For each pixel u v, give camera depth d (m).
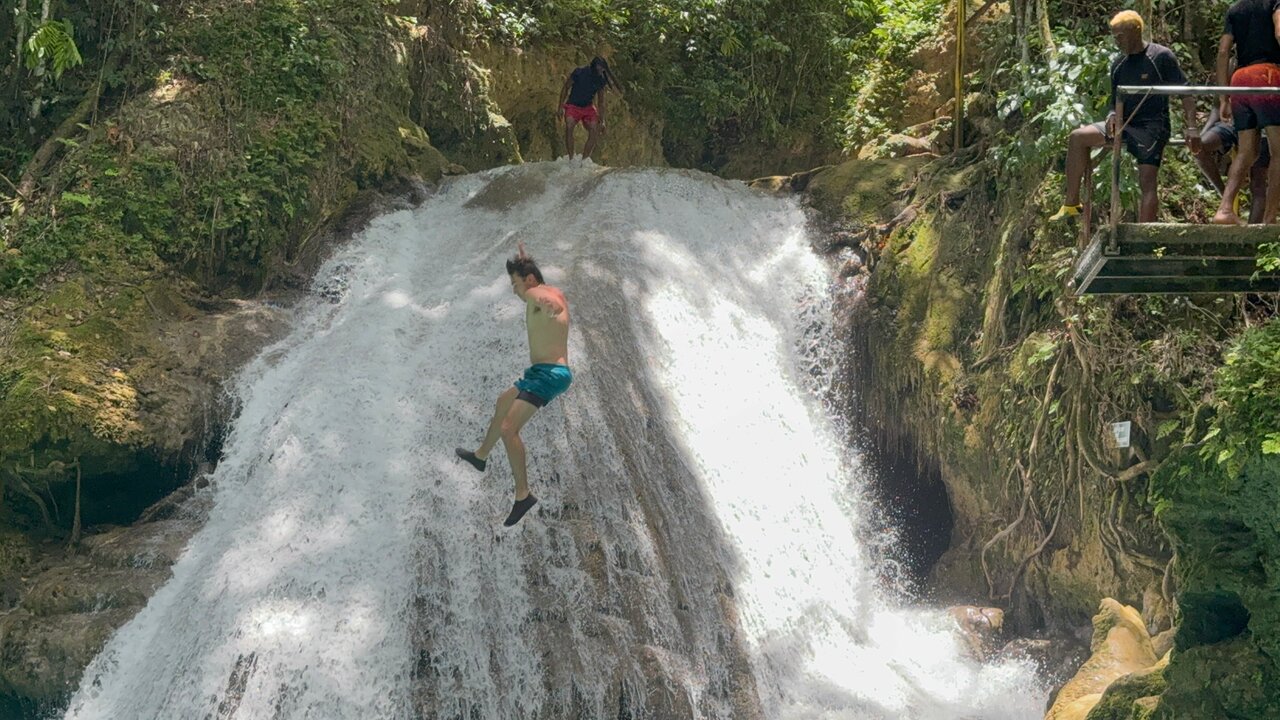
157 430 11.98
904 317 13.45
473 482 10.91
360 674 9.48
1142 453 10.73
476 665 9.80
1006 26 14.34
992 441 12.20
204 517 11.41
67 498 11.93
